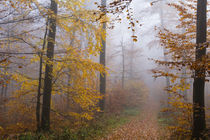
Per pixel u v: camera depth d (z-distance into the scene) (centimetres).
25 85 770
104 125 881
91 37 646
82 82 786
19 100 852
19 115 966
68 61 717
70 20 679
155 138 689
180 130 539
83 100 750
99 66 695
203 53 475
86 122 893
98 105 1170
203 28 488
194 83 501
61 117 925
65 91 762
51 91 782
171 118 1029
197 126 493
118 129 830
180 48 505
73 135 639
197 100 490
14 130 698
